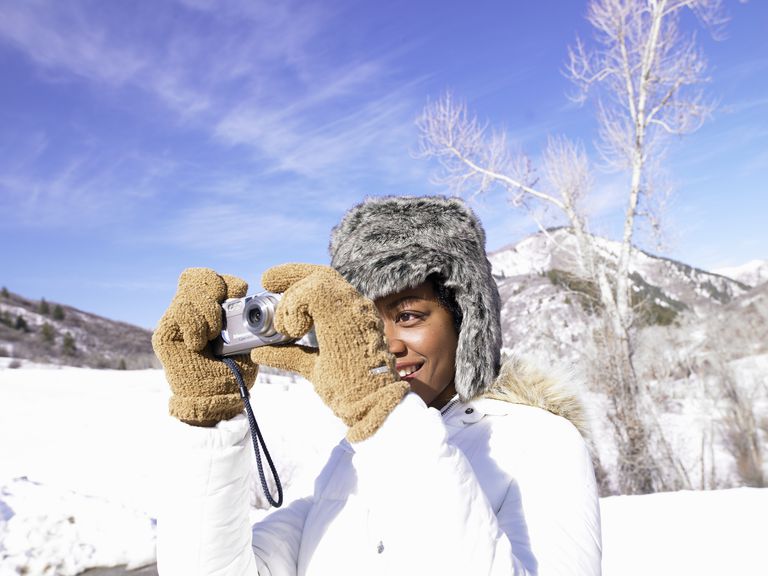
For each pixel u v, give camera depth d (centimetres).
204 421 102
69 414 1505
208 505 100
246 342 102
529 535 108
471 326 133
